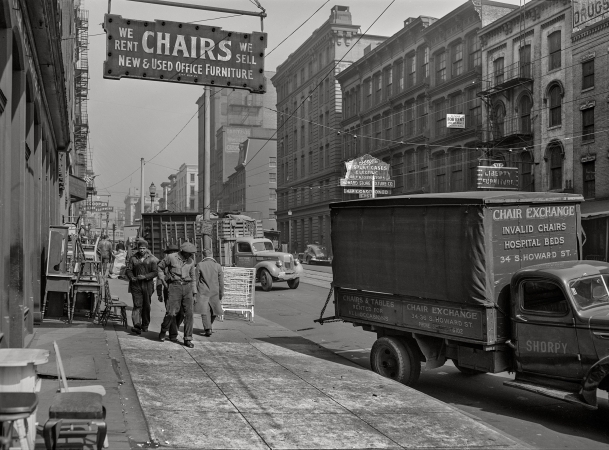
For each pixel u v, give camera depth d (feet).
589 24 95.76
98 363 28.58
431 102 142.10
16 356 16.37
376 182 149.79
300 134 233.35
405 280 31.42
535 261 28.99
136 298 40.01
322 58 211.20
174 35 39.65
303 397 26.68
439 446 20.99
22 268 29.99
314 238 217.56
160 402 24.32
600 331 23.75
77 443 15.87
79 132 160.15
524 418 26.16
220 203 387.14
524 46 111.04
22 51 30.25
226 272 52.49
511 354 27.73
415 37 149.89
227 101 408.67
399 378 31.04
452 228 28.81
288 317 57.16
